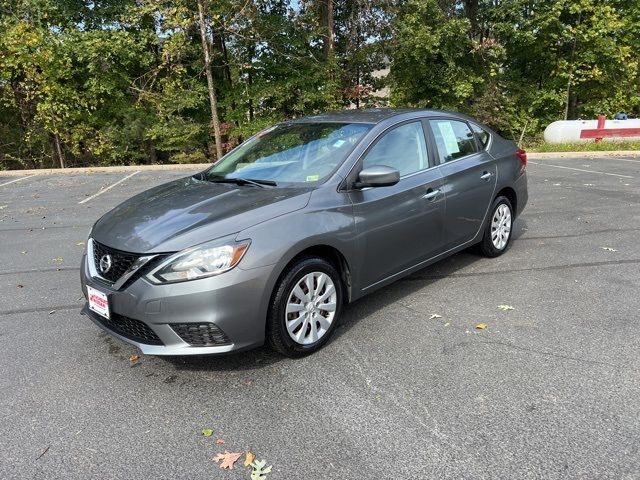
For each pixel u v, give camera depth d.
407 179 4.02
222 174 4.13
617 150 15.48
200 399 2.93
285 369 3.22
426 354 3.35
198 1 14.26
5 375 3.24
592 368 3.11
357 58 17.03
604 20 18.00
